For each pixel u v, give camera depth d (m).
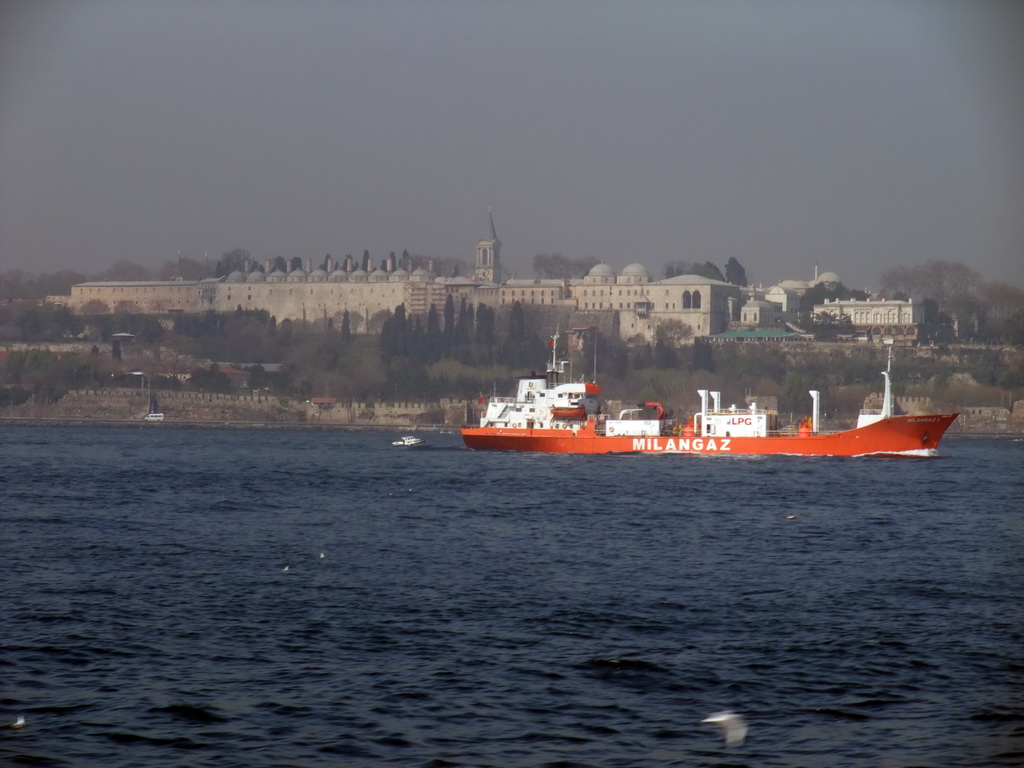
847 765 140.50
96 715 154.75
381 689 165.25
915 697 163.25
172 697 161.50
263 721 152.88
